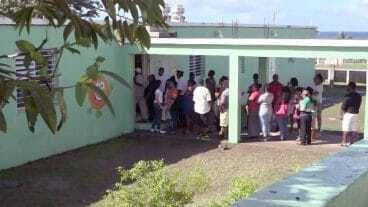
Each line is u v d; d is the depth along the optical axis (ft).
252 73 77.56
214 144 52.90
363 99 89.56
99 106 53.42
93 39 8.84
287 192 11.93
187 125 57.77
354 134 53.78
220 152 49.49
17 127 43.68
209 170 42.78
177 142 54.03
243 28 77.66
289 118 56.39
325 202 11.19
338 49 48.75
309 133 51.98
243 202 11.18
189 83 57.31
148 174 19.84
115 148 51.52
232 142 53.47
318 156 47.50
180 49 54.90
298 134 53.72
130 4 8.08
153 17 8.50
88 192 37.11
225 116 54.19
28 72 7.52
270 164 44.75
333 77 118.93
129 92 58.13
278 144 52.47
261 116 53.62
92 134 53.01
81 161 46.21
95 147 51.78
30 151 45.44
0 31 40.06
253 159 46.57
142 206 18.69
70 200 35.19
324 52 49.29
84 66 50.49
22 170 42.83
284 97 53.67
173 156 48.03
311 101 51.65
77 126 50.70
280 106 53.72
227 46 52.90
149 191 18.83
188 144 53.06
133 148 51.60
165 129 58.39
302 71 91.50
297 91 55.16
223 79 54.80
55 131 6.83
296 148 50.70
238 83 53.16
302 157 47.21
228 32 73.92
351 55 48.42
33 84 6.71
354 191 13.38
